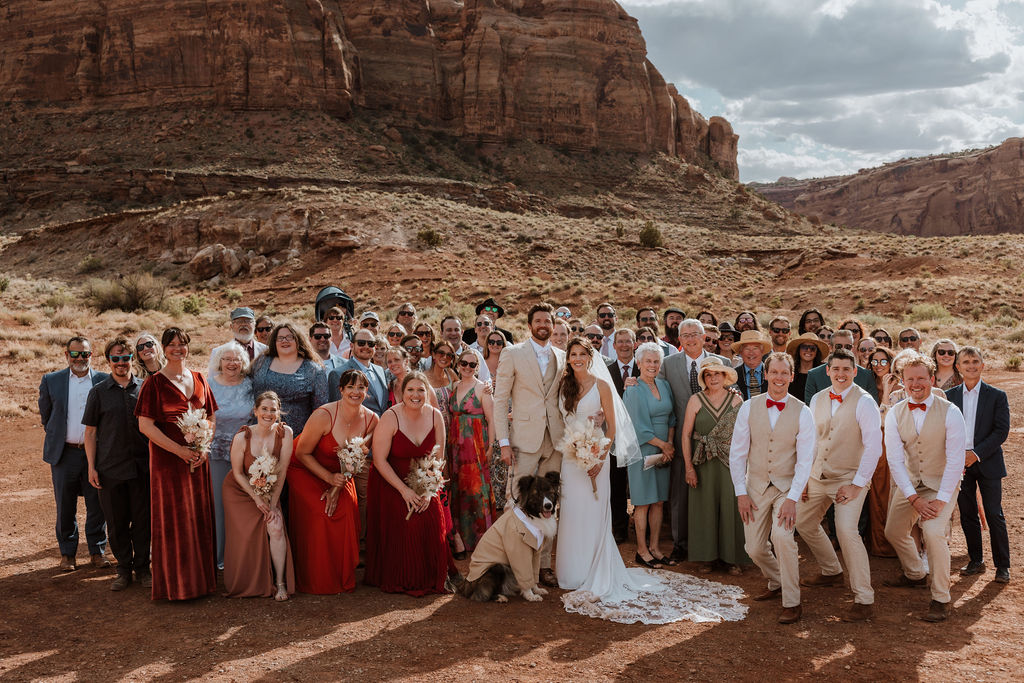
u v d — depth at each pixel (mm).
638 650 5574
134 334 32844
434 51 125812
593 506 7035
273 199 67375
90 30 113312
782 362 6434
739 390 8320
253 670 5234
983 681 4996
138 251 65250
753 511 6633
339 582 6992
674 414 8062
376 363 9492
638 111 132125
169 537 6617
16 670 5324
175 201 88250
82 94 112312
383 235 61469
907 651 5523
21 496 11023
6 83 114062
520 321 40219
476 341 11234
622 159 127312
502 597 6660
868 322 36938
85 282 59594
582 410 7191
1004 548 7090
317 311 11547
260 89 109875
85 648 5711
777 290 50031
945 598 6152
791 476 6504
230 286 57219
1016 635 5816
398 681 5047
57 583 7320
